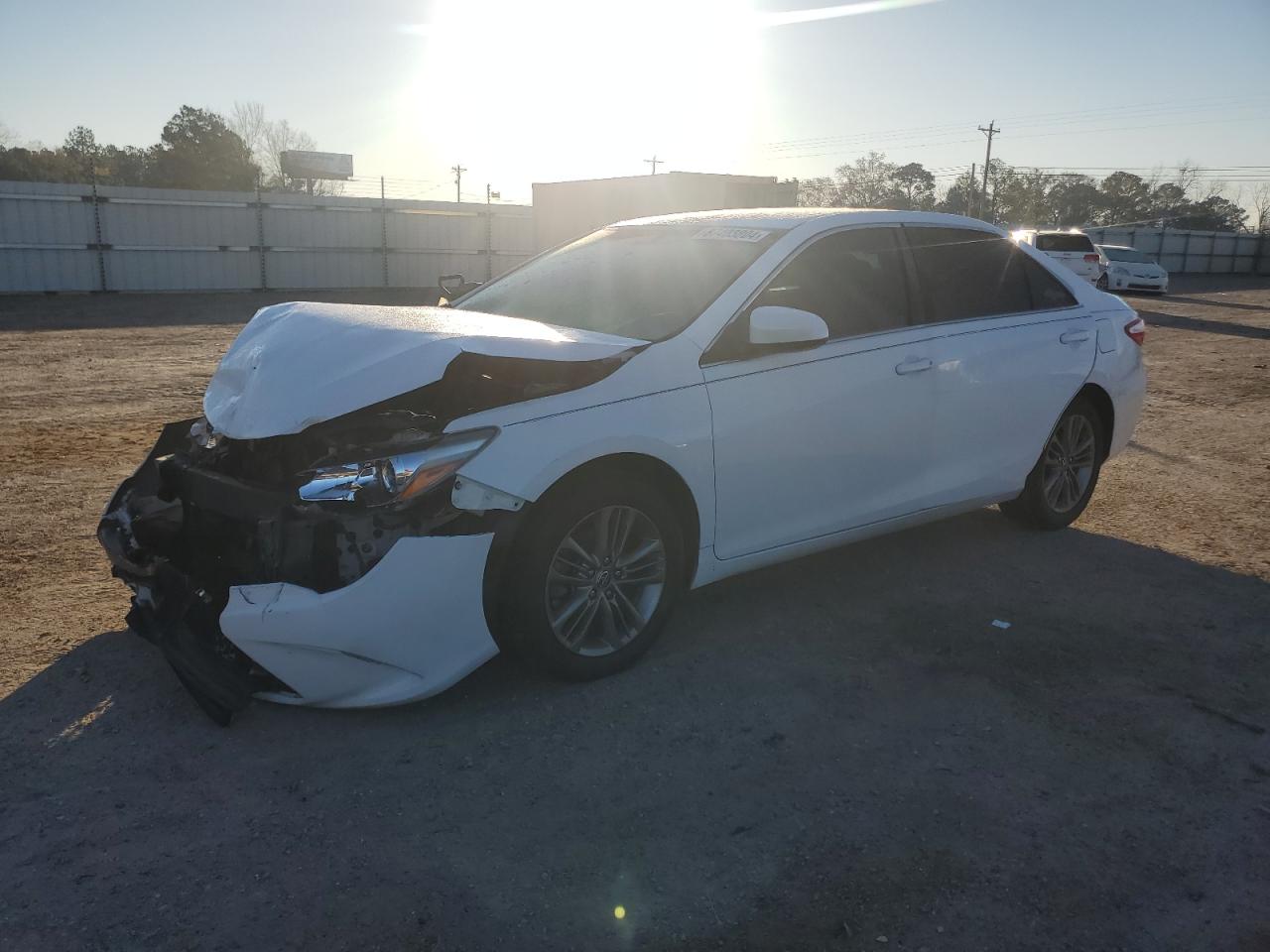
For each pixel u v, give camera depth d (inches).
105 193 940.0
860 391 157.2
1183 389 406.3
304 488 116.5
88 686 134.0
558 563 129.5
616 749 121.2
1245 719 131.2
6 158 1983.3
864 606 166.7
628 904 94.0
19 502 221.0
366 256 1104.8
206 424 144.4
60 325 649.0
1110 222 3243.1
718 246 161.6
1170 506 230.2
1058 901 95.3
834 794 112.4
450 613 120.6
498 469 120.0
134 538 136.9
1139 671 144.3
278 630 115.0
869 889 96.7
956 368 171.3
